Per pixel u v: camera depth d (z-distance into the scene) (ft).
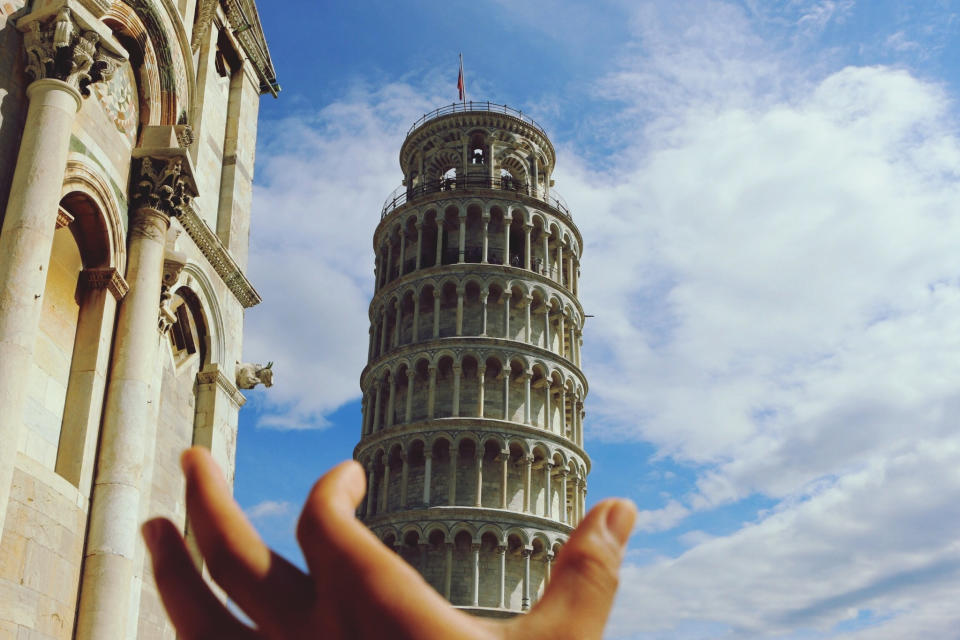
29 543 42.57
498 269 228.84
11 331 39.63
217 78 86.48
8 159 43.96
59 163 44.24
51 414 48.57
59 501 45.37
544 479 213.87
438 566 200.13
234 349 80.28
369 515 213.05
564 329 239.30
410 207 243.19
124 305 53.52
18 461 42.45
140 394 52.06
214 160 83.76
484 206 236.84
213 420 72.95
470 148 249.96
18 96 45.27
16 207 42.14
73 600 46.01
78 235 51.83
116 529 48.32
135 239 54.85
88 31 46.88
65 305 50.67
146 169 55.31
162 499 65.51
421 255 240.32
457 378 216.74
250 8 89.92
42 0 47.14
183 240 71.10
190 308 73.05
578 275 254.27
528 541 203.00
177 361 71.31
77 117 49.01
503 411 216.54
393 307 237.86
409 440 212.43
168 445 67.67
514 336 227.20
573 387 230.27
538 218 242.37
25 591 41.88
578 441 231.91
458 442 209.87
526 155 251.80
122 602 47.39
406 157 260.83
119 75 54.19
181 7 67.82
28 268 41.06
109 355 52.34
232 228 83.51
